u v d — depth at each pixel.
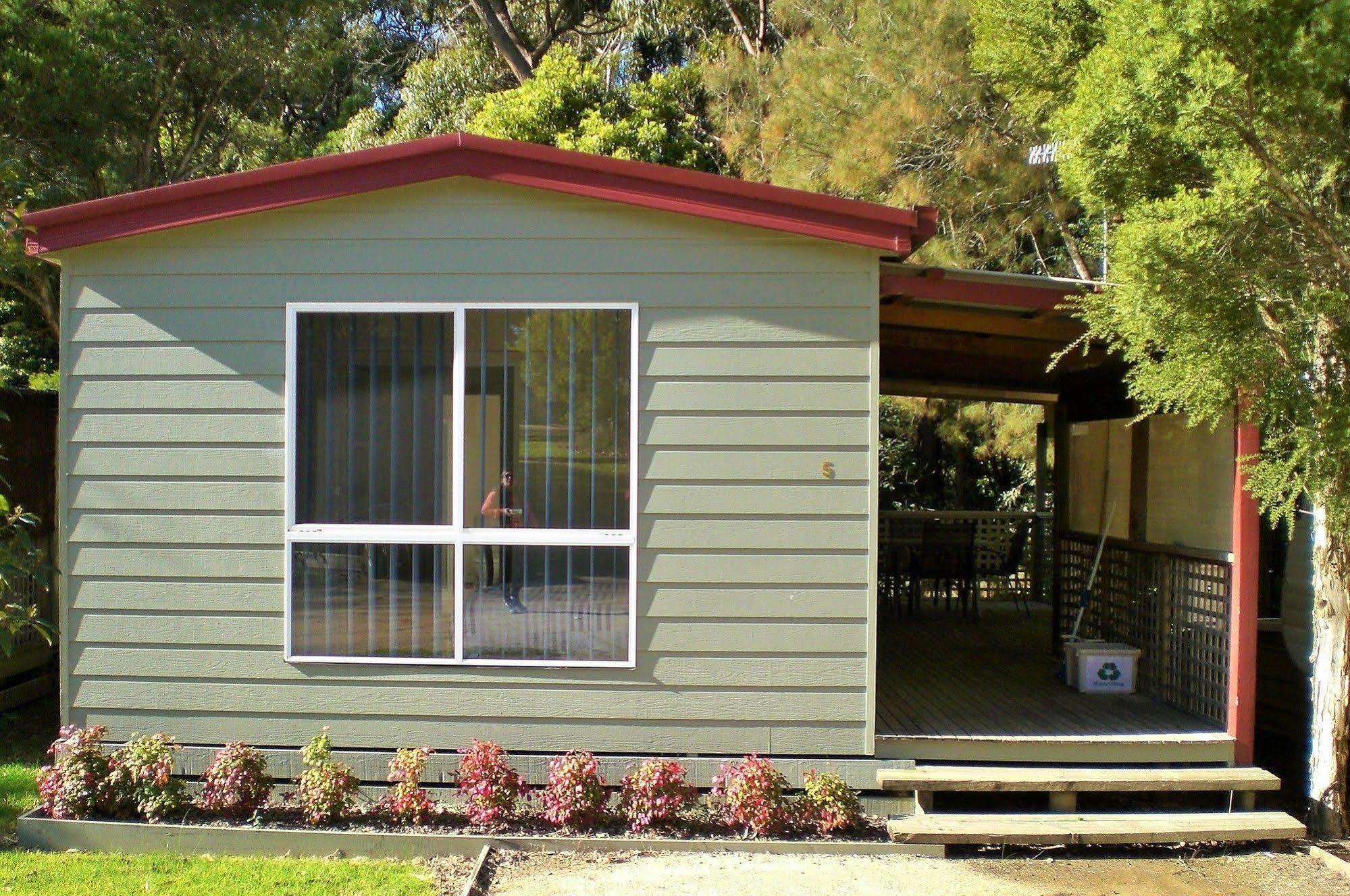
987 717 5.77
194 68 13.26
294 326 5.31
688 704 5.24
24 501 7.53
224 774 5.04
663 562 5.24
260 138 14.59
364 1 19.41
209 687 5.33
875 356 5.18
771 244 5.21
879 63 10.75
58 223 5.22
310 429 5.34
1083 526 7.77
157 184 13.50
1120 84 4.55
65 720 5.35
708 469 5.23
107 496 5.34
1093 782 5.12
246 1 13.11
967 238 10.82
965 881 4.64
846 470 5.20
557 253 5.27
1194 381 4.76
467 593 5.30
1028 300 5.42
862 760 5.24
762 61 13.64
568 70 15.08
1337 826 5.38
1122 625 6.99
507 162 5.18
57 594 8.08
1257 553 5.42
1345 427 4.55
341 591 5.32
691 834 5.02
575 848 4.90
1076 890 4.56
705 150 15.04
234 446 5.32
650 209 5.21
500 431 5.30
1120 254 4.48
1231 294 4.52
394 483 5.33
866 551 5.20
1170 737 5.40
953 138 10.62
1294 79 4.52
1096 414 7.55
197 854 4.91
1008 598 10.92
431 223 5.30
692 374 5.23
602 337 5.27
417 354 5.32
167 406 5.32
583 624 5.27
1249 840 4.99
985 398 9.10
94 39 11.80
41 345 12.08
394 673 5.30
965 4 10.38
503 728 5.29
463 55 17.88
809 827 5.05
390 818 5.15
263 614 5.32
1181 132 4.53
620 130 14.18
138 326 5.34
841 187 10.92
